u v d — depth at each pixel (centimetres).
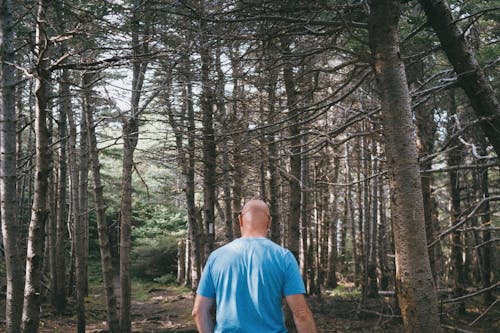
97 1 631
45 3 541
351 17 570
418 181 398
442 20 550
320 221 2375
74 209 1180
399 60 408
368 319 1360
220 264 293
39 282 520
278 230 1123
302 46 691
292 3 573
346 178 2106
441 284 1764
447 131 902
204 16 573
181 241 2533
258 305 279
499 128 563
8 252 539
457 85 576
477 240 1504
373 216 1730
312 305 1619
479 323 1220
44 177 519
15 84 543
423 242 391
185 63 619
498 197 555
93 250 2814
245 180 1677
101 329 1231
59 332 1193
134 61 528
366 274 1512
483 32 1020
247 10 578
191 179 1452
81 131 1182
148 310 1680
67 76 705
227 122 916
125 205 1084
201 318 294
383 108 410
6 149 543
